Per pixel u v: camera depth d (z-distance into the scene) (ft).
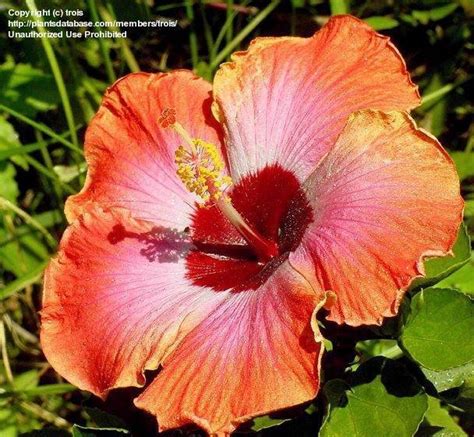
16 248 1.70
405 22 1.90
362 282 1.03
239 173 1.26
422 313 1.15
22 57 1.82
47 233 1.68
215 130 1.29
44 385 1.69
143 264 1.21
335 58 1.23
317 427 1.22
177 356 1.09
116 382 1.12
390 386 1.15
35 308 1.74
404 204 1.04
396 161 1.07
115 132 1.27
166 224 1.24
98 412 1.27
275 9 1.91
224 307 1.13
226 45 1.88
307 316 1.02
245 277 1.17
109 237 1.21
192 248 1.24
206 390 1.03
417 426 1.10
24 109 1.73
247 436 1.27
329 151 1.15
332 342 1.22
